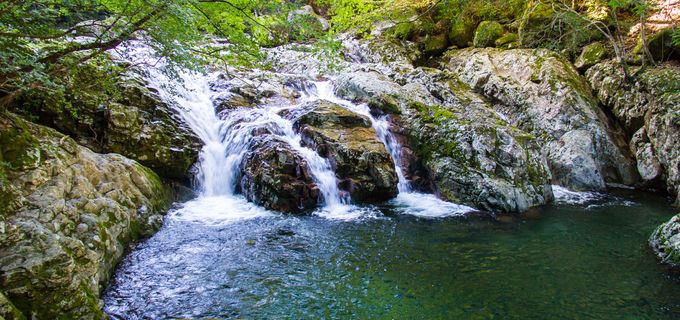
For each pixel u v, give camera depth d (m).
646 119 10.84
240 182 9.23
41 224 4.40
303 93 12.86
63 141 6.01
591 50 13.09
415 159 10.52
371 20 8.58
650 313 4.94
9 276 3.65
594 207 9.24
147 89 9.26
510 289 5.52
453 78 13.98
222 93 11.09
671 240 6.41
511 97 12.78
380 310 4.96
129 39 5.42
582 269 6.10
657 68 11.13
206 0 5.43
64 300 3.86
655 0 13.08
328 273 5.83
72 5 4.76
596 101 12.40
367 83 12.24
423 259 6.38
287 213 8.23
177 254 6.18
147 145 8.32
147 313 4.67
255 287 5.37
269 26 6.23
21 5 4.39
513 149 9.64
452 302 5.17
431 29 17.38
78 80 7.70
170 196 8.30
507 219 8.34
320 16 18.17
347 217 8.20
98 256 4.61
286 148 8.88
